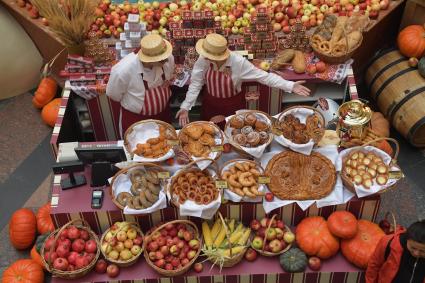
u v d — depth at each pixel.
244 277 3.94
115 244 3.91
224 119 4.46
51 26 4.86
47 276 4.51
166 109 4.80
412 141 5.50
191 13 5.00
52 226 4.74
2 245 4.89
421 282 3.23
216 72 4.57
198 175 4.00
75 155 4.12
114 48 5.41
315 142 4.16
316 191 3.99
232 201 4.00
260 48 5.09
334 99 5.30
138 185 3.96
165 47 4.24
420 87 5.39
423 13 5.72
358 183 3.93
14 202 5.27
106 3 5.66
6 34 5.97
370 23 5.59
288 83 4.61
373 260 3.42
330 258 3.99
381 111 5.77
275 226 4.00
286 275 3.94
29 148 5.79
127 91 4.50
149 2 5.95
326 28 5.16
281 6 5.65
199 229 4.17
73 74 5.00
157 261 3.85
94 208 3.98
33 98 6.22
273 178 4.05
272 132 4.21
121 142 4.23
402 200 5.17
